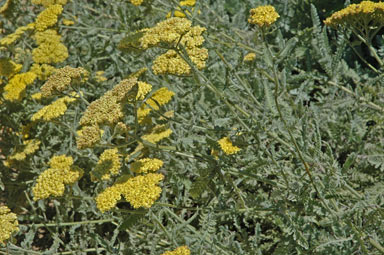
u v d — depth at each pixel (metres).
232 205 1.50
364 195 1.53
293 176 1.49
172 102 1.73
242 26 1.79
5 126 1.89
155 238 1.54
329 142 1.67
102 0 2.03
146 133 1.58
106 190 1.44
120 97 1.41
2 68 1.79
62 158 1.54
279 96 1.52
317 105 1.64
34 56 1.79
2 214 1.51
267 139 1.53
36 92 1.84
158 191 1.42
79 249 1.59
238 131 1.46
